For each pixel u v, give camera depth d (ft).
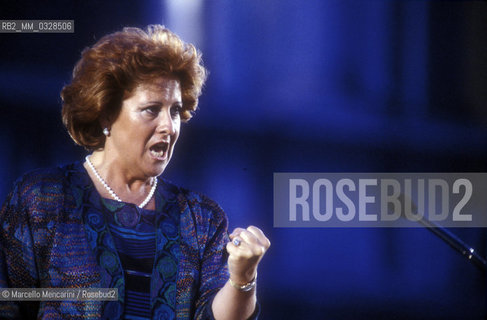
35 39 48.29
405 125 70.90
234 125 63.46
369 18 66.13
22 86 49.16
